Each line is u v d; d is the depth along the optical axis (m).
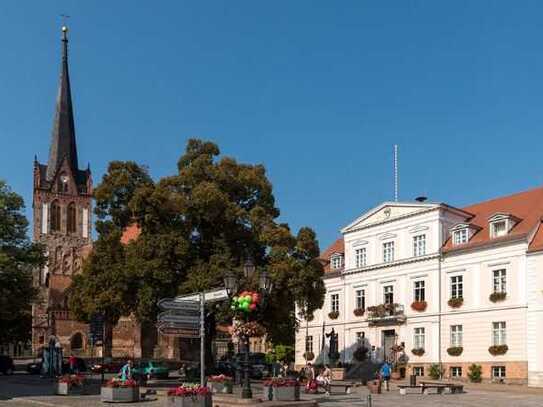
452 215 64.69
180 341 100.69
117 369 71.81
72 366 68.62
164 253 46.38
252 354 85.38
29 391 42.28
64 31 134.75
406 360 64.75
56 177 130.38
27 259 65.62
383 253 69.38
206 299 26.36
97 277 47.59
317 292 50.97
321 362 74.69
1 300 61.72
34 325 121.88
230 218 48.44
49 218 129.00
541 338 54.31
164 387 44.50
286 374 57.25
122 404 31.89
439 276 63.12
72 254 129.25
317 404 31.88
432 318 63.06
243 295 31.89
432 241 64.12
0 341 76.69
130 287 47.12
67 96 134.00
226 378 36.88
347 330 72.19
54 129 133.12
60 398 36.00
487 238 60.34
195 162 50.78
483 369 58.06
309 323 77.56
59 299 123.06
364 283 70.94
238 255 49.28
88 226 132.00
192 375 53.59
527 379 54.72
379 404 35.19
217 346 93.50
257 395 36.78
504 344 56.94
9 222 64.50
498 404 36.09
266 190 52.69
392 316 66.19
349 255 73.44
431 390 47.69
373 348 68.69
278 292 47.81
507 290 57.41
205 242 49.19
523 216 59.94
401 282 66.81
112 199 50.47
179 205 47.75
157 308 46.25
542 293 54.62
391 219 68.50
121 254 48.66
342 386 46.84
